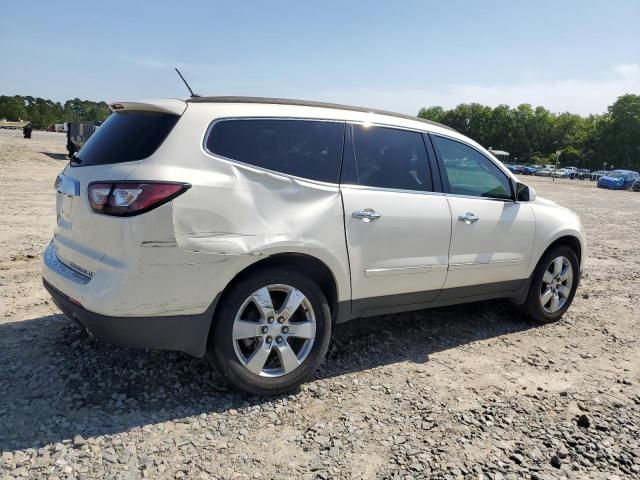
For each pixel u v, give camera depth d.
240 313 3.27
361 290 3.79
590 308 5.86
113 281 2.96
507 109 125.75
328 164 3.67
